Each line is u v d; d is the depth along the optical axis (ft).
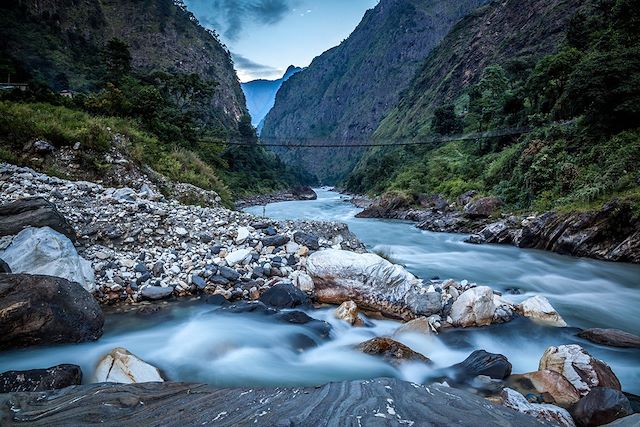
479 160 122.21
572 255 49.29
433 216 96.58
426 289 22.81
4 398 8.34
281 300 20.35
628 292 32.63
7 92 62.39
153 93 87.81
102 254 22.76
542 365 14.93
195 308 19.47
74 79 228.63
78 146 42.57
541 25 224.33
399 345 16.06
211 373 14.02
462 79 281.74
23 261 17.40
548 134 77.82
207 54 394.52
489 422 7.52
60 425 7.36
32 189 29.35
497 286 33.58
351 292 21.29
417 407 8.11
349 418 7.43
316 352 16.38
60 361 13.65
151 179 48.26
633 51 65.92
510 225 63.31
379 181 197.47
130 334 16.57
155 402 8.51
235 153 196.13
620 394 11.30
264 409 7.96
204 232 27.84
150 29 351.87
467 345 17.61
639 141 56.70
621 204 45.75
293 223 34.22
